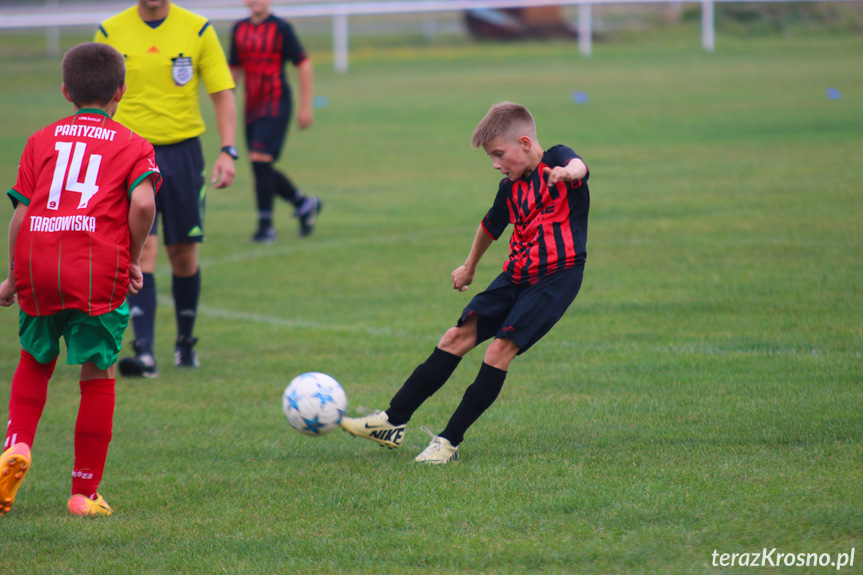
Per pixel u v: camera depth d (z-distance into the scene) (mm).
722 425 15266
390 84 83500
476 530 11617
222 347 22703
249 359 21578
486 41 111562
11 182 45125
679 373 18531
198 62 21375
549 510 12062
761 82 74625
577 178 13273
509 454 14578
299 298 27000
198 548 11500
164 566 11031
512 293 14617
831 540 10664
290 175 47719
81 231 12422
